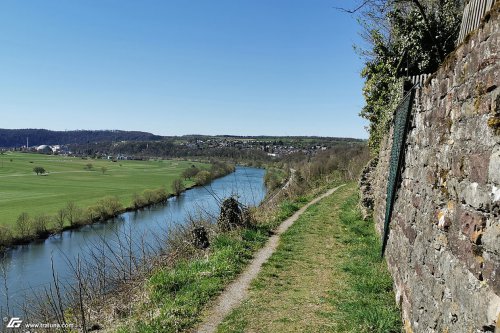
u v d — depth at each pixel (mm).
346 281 6820
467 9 4492
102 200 36625
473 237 2982
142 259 8836
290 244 9586
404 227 5777
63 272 17781
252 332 5285
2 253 23484
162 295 6762
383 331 4906
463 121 3457
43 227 28484
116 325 6160
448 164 3824
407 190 5898
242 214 10992
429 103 4875
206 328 5488
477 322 2789
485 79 2947
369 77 13281
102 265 9227
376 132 13438
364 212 11570
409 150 6039
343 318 5410
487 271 2719
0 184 61750
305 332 5172
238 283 7074
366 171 14062
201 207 15180
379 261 7613
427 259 4281
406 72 10438
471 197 3104
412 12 9883
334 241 9672
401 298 5398
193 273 7438
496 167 2672
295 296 6371
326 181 25984
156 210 34625
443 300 3598
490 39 2887
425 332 4039
